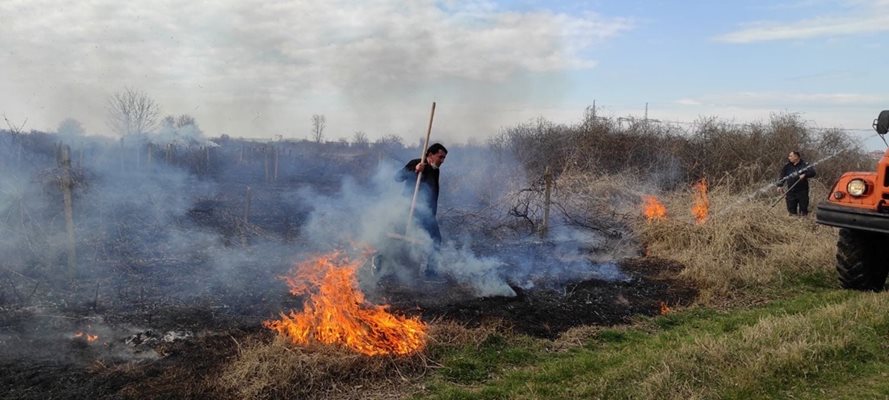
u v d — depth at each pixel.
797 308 5.75
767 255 7.82
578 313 5.60
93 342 4.20
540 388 3.63
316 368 3.71
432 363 4.07
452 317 5.07
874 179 6.16
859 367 3.96
